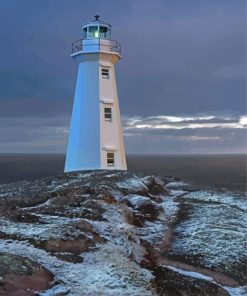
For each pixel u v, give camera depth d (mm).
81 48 44781
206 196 39031
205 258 21406
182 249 22484
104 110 44312
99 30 46000
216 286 16297
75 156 44281
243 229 27203
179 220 28781
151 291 13656
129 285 13352
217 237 24625
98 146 43500
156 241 23578
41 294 11617
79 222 18547
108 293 12336
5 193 32219
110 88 45125
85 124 44094
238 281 19500
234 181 69812
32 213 21422
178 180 56750
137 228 25172
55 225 17781
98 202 25047
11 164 157375
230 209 32938
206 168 123125
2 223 17453
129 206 27844
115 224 21812
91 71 44750
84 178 36250
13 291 11352
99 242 17625
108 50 44812
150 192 35844
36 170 120125
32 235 15898
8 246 14594
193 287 15727
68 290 12062
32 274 12359
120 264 15273
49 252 15062
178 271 17531
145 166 138000
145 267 16906
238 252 22422
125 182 33750
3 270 12008
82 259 15195
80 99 44969
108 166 43719
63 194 27766
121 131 46250
